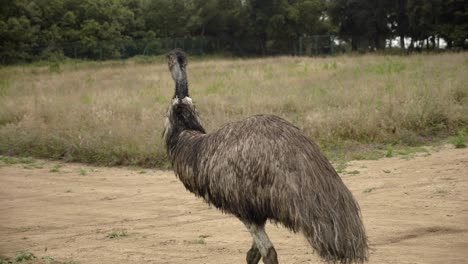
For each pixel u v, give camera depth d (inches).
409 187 401.4
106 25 2571.4
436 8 2065.7
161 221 367.6
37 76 1625.2
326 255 183.8
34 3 2501.2
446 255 270.5
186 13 2780.5
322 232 182.9
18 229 364.8
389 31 2340.1
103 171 548.4
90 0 2603.3
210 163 212.2
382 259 267.1
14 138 661.3
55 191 468.8
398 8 2217.0
